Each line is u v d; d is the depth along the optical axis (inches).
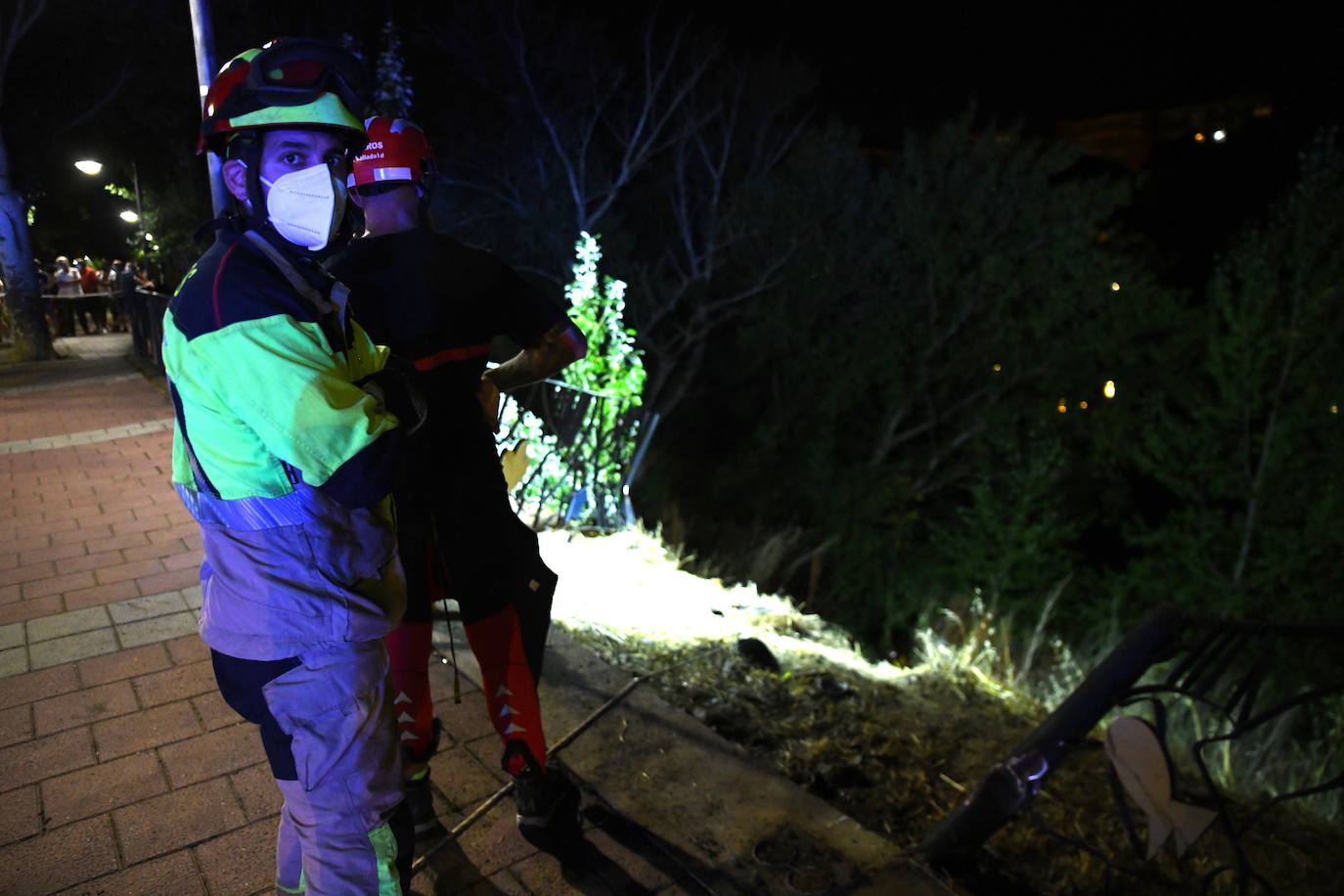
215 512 59.3
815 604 518.0
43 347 576.4
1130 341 597.6
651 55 686.5
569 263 652.1
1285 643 418.0
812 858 101.0
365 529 63.0
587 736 123.6
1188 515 556.4
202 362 55.2
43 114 690.2
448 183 657.6
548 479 231.9
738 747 122.6
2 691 129.6
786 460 663.1
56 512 223.1
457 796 107.7
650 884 95.5
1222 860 133.3
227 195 60.8
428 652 92.9
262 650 60.4
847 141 652.1
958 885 101.1
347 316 62.8
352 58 59.4
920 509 683.4
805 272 652.1
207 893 90.8
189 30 647.1
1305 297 522.9
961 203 636.1
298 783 64.1
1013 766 114.0
